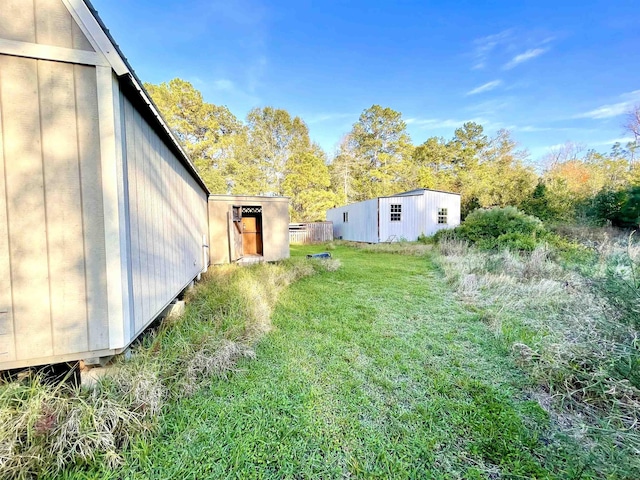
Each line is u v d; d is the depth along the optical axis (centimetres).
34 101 174
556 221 1198
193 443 169
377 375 247
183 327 294
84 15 178
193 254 499
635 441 146
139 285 233
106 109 187
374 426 186
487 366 263
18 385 165
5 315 173
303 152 2181
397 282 600
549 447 166
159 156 301
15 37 168
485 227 973
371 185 2422
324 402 210
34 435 148
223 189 1712
